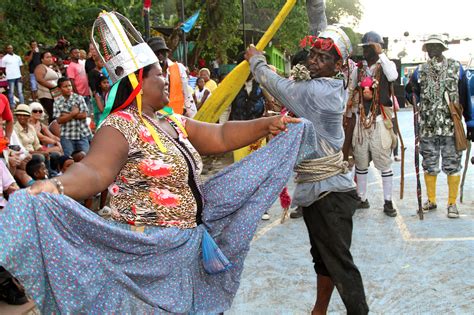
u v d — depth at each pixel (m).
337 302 4.35
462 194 7.18
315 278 4.82
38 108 8.31
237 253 2.96
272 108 6.82
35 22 17.92
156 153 2.63
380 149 6.56
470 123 6.68
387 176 6.66
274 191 2.95
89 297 2.37
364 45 6.48
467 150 7.05
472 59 11.05
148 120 2.71
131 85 2.67
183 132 2.89
